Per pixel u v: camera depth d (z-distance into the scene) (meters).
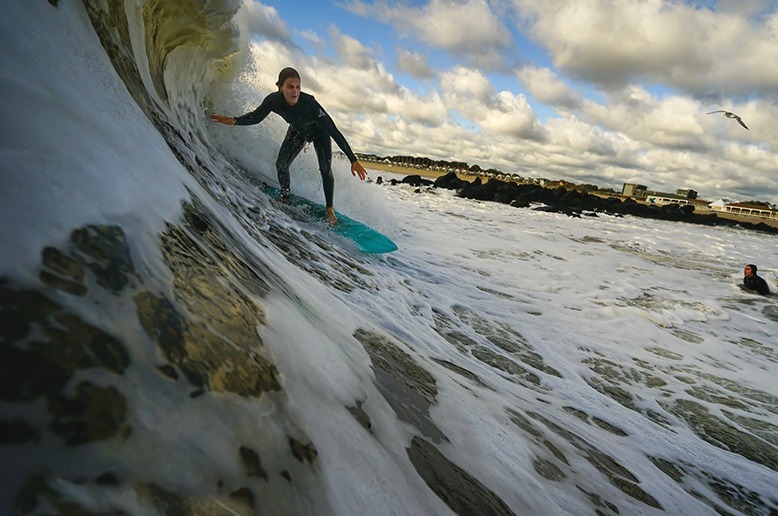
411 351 2.45
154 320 0.74
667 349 5.24
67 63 1.04
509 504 1.30
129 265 0.77
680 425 3.48
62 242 0.66
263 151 6.71
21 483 0.45
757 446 3.36
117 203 0.85
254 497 0.67
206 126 5.81
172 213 1.10
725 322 6.73
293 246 4.09
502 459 1.60
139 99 1.91
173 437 0.62
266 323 1.15
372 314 3.31
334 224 5.96
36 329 0.55
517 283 6.97
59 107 0.87
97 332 0.62
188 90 4.88
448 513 1.07
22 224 0.62
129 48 2.26
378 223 8.52
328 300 2.49
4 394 0.49
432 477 1.18
